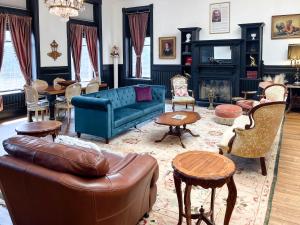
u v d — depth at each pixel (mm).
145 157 2238
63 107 5898
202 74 7711
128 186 1775
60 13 4875
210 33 7859
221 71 7461
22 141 1936
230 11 7520
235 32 7543
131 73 9562
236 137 3322
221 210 2590
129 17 9078
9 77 6668
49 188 1691
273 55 7164
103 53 9148
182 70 8203
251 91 7098
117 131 4766
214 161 2125
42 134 3520
